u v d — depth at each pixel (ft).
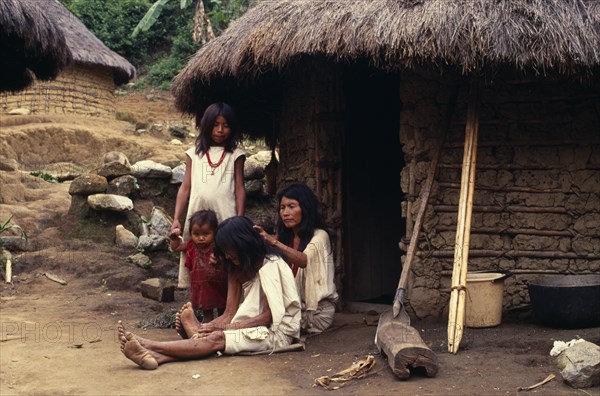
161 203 31.12
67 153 49.34
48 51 25.27
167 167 31.42
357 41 15.89
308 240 16.71
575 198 17.33
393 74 24.93
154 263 26.84
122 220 29.04
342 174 20.59
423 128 17.88
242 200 17.12
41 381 12.32
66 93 54.70
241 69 18.42
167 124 60.23
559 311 15.84
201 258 16.25
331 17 16.58
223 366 13.35
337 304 20.36
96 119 56.03
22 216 30.04
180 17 94.02
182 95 21.85
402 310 14.60
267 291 14.67
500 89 17.70
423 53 15.33
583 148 17.29
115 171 30.19
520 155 17.60
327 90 20.30
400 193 25.16
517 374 12.48
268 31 17.48
